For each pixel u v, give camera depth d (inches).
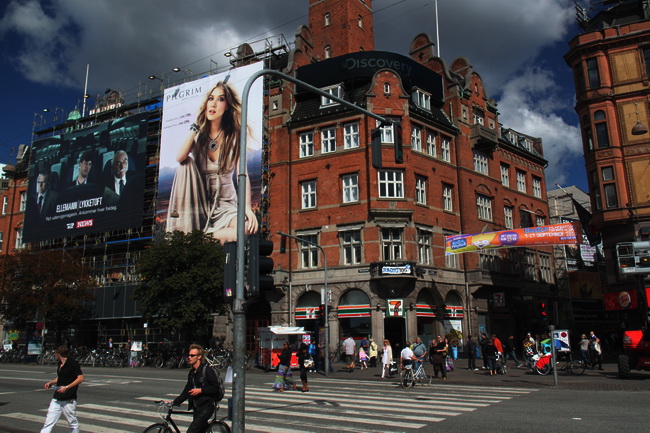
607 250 1243.2
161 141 1606.8
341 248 1337.4
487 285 1459.2
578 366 898.7
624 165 1214.9
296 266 1389.0
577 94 1311.5
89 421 470.6
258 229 1395.2
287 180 1450.5
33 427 444.8
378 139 479.5
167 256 1212.5
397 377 928.9
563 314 1892.2
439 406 537.3
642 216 1175.6
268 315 1437.0
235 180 1455.5
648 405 523.8
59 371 351.9
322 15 1979.6
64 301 1494.8
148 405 567.2
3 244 2071.9
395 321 1300.4
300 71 1529.3
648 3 1258.6
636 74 1226.0
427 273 1327.5
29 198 1941.4
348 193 1371.8
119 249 1742.1
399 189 1346.0
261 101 1464.1
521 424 421.7
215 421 316.5
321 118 1434.5
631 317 1190.9
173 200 1541.6
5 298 1515.7
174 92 1622.8
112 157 1744.6
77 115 2126.0
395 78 1389.0
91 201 1760.6
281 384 710.5
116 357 1337.4
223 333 1434.5
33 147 1978.3
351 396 634.2
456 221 1487.5
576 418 446.6
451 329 1373.0
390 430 406.0
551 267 1865.2
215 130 1520.7
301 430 410.6
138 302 1566.2
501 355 940.6
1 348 1820.9
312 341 1294.3
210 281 1208.2
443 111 1596.9
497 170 1712.6
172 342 1489.9
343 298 1317.7
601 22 1310.3
